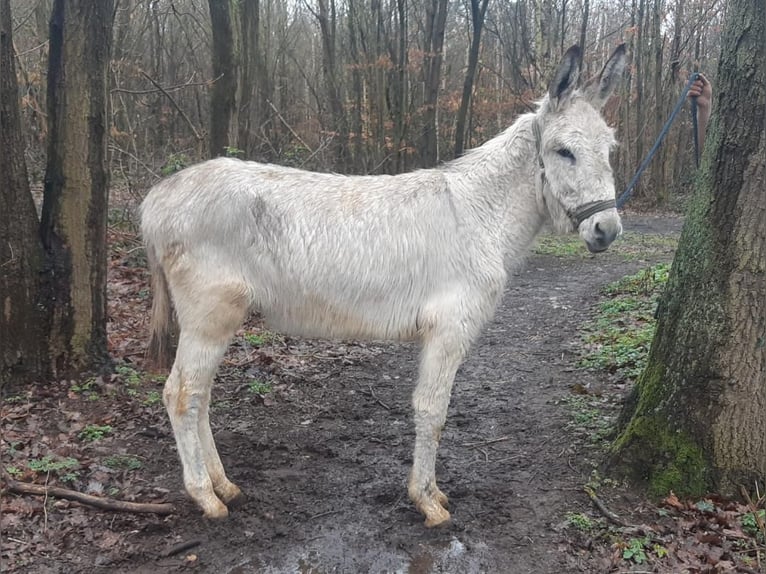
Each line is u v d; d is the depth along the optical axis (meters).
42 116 13.27
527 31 24.80
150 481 3.88
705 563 3.12
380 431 4.86
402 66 18.78
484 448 4.55
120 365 5.53
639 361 6.06
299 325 3.48
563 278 11.65
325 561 3.21
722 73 3.59
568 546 3.29
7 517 3.37
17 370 4.95
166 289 3.56
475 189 3.47
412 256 3.32
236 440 4.57
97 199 5.15
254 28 12.16
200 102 20.92
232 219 3.28
